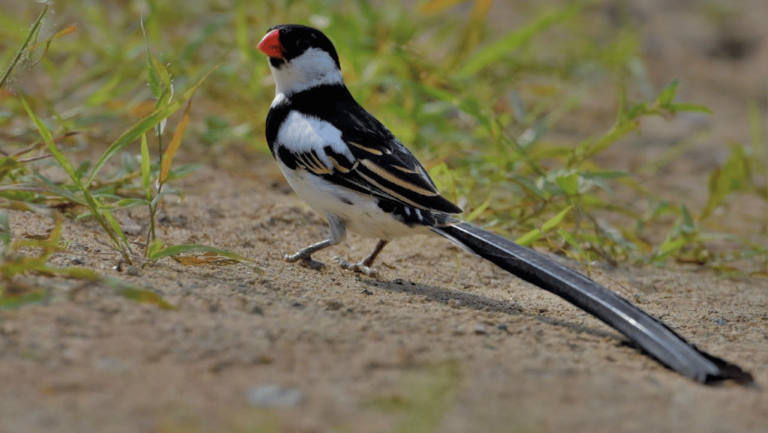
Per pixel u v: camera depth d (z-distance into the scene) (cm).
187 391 557
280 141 944
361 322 715
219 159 1363
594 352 710
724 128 1917
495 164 1221
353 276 926
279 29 966
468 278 998
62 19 1523
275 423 523
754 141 1664
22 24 1494
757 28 2452
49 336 614
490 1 1547
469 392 590
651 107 1144
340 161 892
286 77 974
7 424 500
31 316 640
